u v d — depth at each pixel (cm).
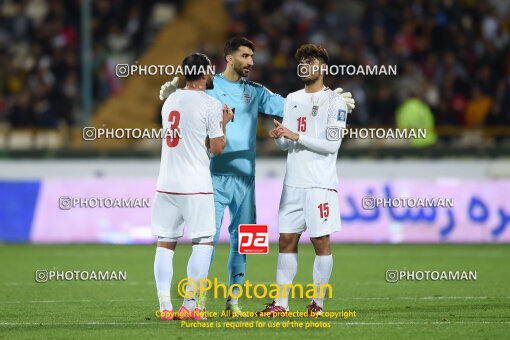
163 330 2419
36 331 2419
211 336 2312
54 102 7562
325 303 3114
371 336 2323
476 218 5784
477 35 8006
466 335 2341
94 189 5825
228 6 8538
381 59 7462
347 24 8100
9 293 3456
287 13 8156
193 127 2553
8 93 7881
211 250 2614
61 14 8238
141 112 7638
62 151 6438
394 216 5784
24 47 8256
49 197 5869
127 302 3162
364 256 5003
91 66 7825
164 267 2602
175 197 2559
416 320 2644
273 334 2350
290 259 2702
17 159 6438
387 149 6394
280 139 2711
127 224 5806
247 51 2712
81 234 5825
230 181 2717
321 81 2697
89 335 2339
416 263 4609
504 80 7575
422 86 7262
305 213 2662
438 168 6197
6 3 8681
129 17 8225
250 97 2742
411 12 8025
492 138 6800
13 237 5856
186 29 8356
